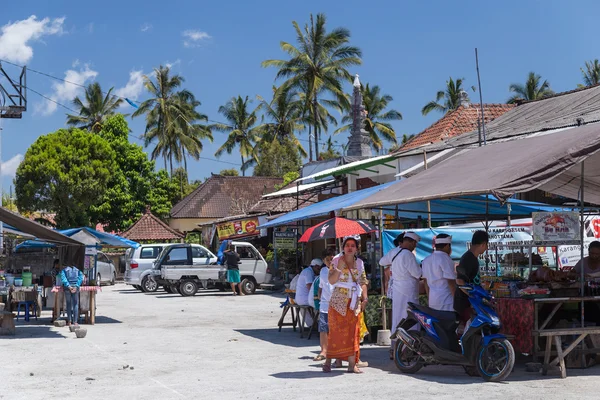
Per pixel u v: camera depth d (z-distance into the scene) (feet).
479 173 33.94
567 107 75.61
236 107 249.55
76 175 152.66
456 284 32.81
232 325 56.75
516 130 70.95
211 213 184.75
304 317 48.42
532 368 32.35
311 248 104.27
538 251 53.52
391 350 37.24
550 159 30.58
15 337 49.42
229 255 92.63
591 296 32.78
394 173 83.92
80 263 56.39
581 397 26.55
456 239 47.98
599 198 43.24
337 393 28.19
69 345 44.83
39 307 64.34
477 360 30.48
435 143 80.89
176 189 186.60
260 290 103.60
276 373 33.50
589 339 33.68
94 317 58.75
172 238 151.12
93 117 230.07
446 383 30.01
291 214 59.21
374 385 29.86
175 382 31.37
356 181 92.02
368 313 44.32
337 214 48.21
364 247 78.28
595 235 56.29
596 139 31.01
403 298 36.14
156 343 45.47
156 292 102.47
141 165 179.52
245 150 246.06
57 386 30.86
